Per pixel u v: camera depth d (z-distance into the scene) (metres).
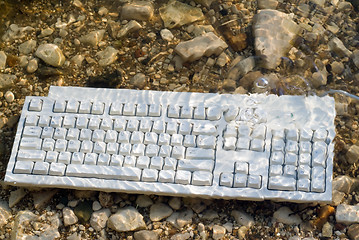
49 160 0.96
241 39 1.14
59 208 0.99
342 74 1.10
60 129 0.97
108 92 1.00
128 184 0.94
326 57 1.12
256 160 0.94
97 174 0.95
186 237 0.96
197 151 0.95
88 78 1.12
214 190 0.93
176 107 0.98
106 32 1.16
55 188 1.00
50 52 1.12
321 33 1.14
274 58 1.11
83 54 1.14
